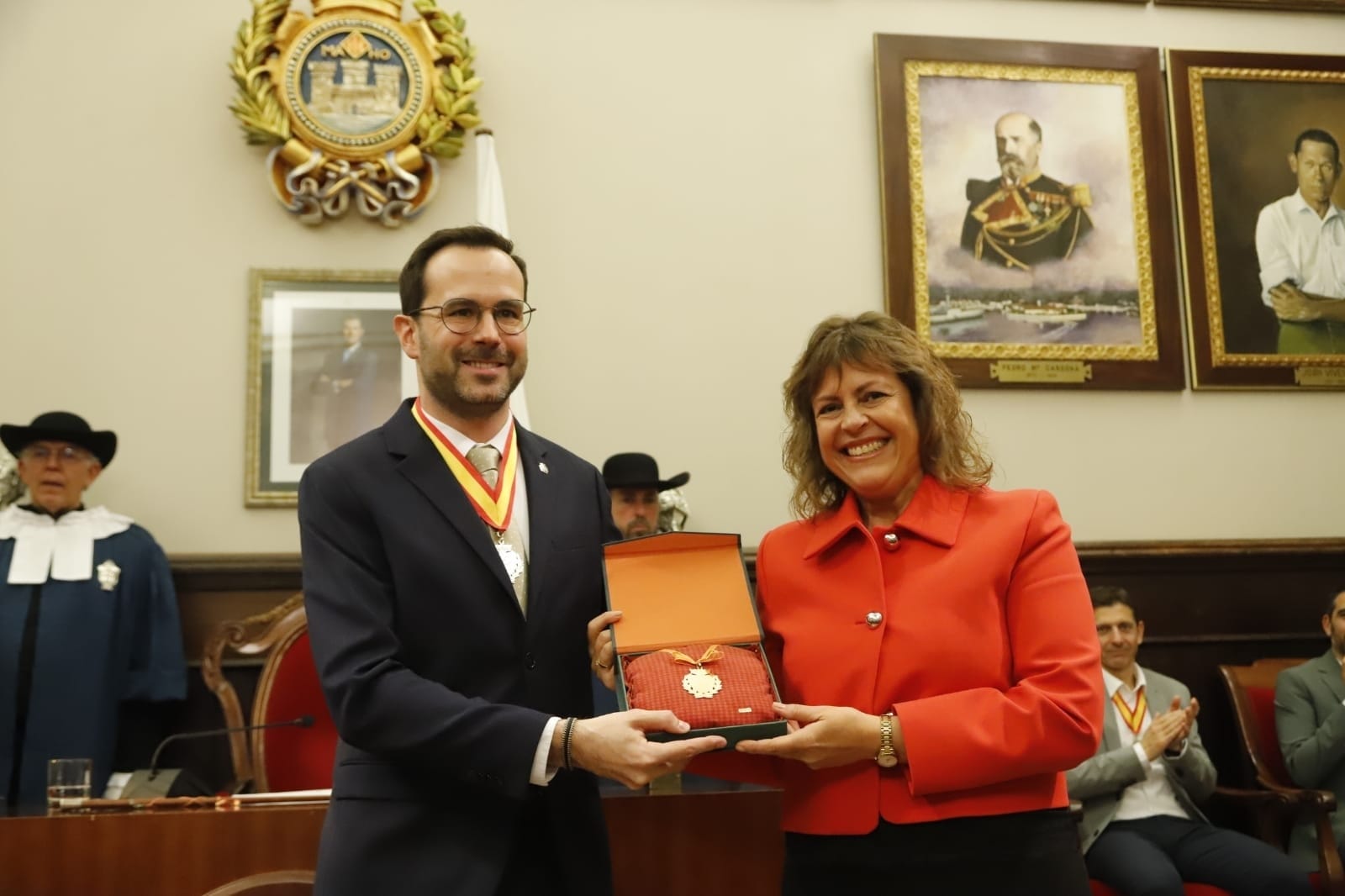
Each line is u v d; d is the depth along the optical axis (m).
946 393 2.17
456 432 2.20
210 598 4.68
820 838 2.00
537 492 2.21
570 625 2.11
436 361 2.14
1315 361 5.43
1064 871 1.91
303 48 5.02
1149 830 3.89
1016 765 1.86
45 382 4.85
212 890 2.68
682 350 5.20
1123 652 4.22
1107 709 4.16
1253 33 5.73
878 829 1.94
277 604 4.70
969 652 1.96
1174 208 5.53
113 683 4.36
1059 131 5.47
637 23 5.39
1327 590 5.21
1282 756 4.43
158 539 4.79
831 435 2.14
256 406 4.88
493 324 2.15
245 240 5.01
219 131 5.06
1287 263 5.50
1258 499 5.37
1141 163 5.49
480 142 4.94
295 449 4.88
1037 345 5.30
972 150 5.40
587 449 5.08
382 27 5.07
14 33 5.02
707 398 5.18
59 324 4.89
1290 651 5.14
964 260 5.32
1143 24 5.66
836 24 5.50
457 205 5.15
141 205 4.98
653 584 2.13
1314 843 3.99
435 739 1.85
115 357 4.89
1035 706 1.88
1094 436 5.32
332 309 4.99
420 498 2.10
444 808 1.93
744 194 5.33
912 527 2.08
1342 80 5.66
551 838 2.01
